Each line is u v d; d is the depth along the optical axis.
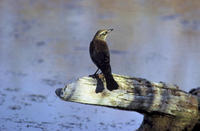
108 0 28.14
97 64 8.53
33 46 18.98
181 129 9.24
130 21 23.44
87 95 8.27
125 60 16.95
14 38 20.27
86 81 8.29
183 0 27.30
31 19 23.75
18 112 11.60
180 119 9.15
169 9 25.64
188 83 14.41
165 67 16.17
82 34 21.05
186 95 9.05
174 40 20.09
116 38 20.36
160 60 17.03
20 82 14.23
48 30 21.73
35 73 15.24
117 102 8.45
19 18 23.91
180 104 8.97
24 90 13.45
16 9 25.88
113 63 16.52
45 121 11.12
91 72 15.56
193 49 18.67
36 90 13.48
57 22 23.30
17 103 12.27
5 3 27.31
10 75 14.95
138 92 8.60
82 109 12.06
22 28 22.03
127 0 28.16
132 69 15.86
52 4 27.02
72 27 22.38
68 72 15.45
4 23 22.80
